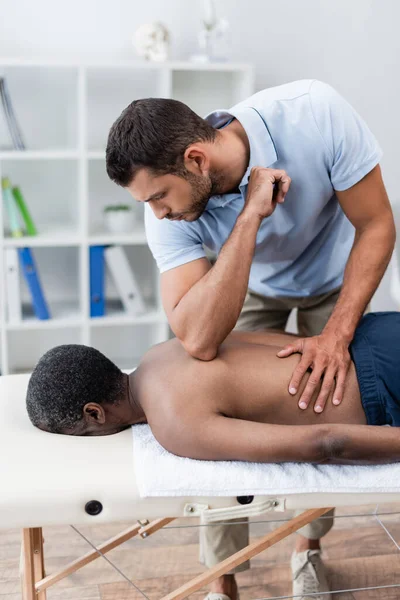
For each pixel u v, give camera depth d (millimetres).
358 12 3260
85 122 2934
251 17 3189
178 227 1642
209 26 3031
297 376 1516
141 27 2969
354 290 1607
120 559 2033
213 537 1855
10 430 1557
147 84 3219
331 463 1443
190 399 1456
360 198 1648
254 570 2039
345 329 1573
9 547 2092
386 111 3402
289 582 1994
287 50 3254
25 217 3045
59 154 2939
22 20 3049
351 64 3318
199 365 1503
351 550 2104
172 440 1442
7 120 2992
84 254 3059
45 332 3406
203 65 2957
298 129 1586
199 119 1482
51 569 1960
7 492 1359
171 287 1651
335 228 1845
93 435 1565
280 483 1399
